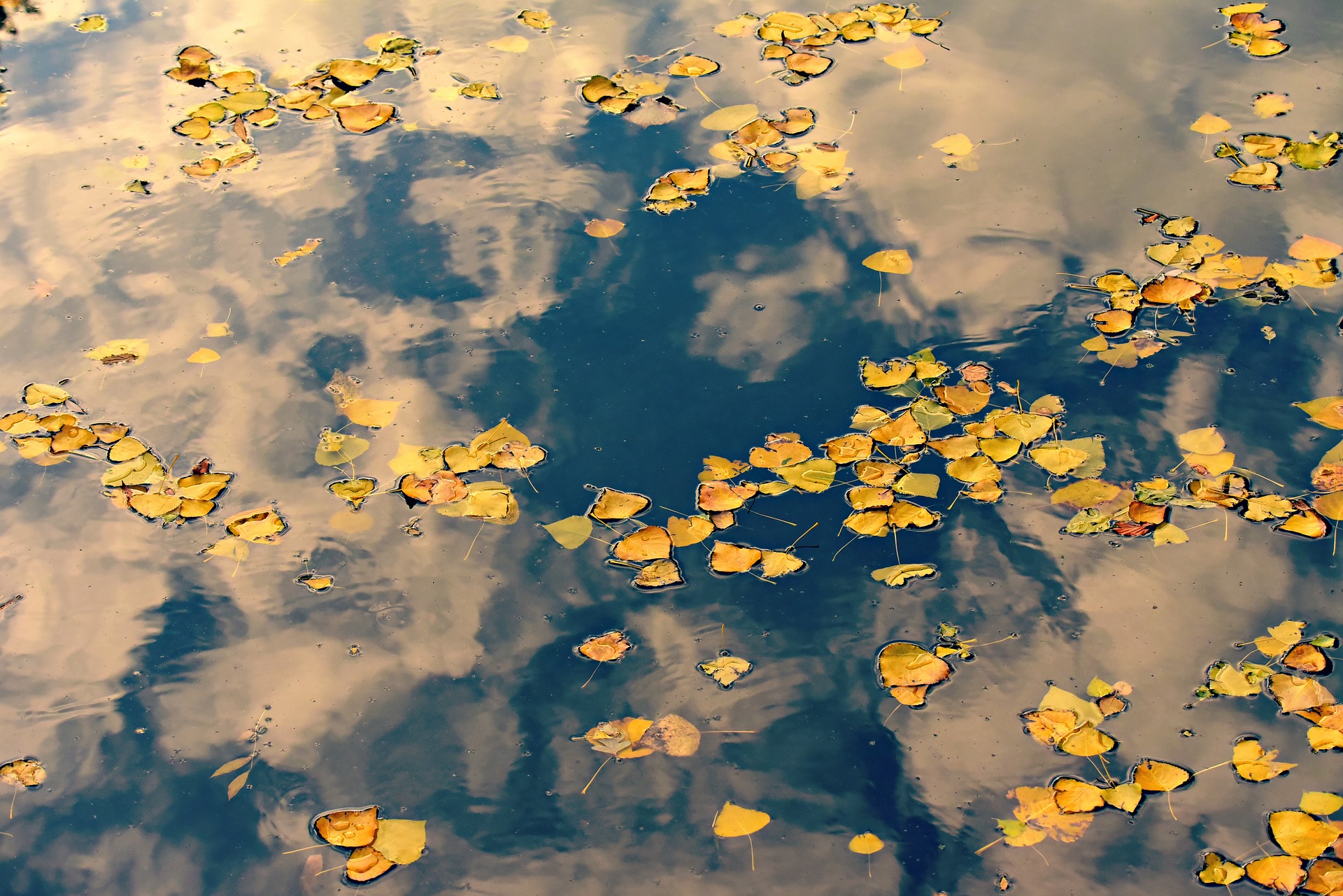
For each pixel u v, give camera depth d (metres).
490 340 2.58
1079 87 3.22
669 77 3.37
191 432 2.42
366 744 1.88
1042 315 2.53
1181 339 2.45
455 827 1.76
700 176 2.98
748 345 2.53
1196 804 1.71
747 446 2.30
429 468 2.30
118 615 2.10
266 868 1.72
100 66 3.61
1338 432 2.23
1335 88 3.11
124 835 1.77
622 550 2.14
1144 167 2.91
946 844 1.69
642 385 2.45
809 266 2.72
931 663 1.92
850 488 2.21
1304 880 1.59
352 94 3.38
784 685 1.92
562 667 1.97
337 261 2.82
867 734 1.84
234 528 2.23
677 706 1.90
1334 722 1.78
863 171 2.97
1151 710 1.83
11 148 3.25
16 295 2.76
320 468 2.34
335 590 2.12
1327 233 2.67
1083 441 2.25
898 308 2.59
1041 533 2.11
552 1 3.80
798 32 3.53
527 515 2.21
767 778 1.79
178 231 2.94
